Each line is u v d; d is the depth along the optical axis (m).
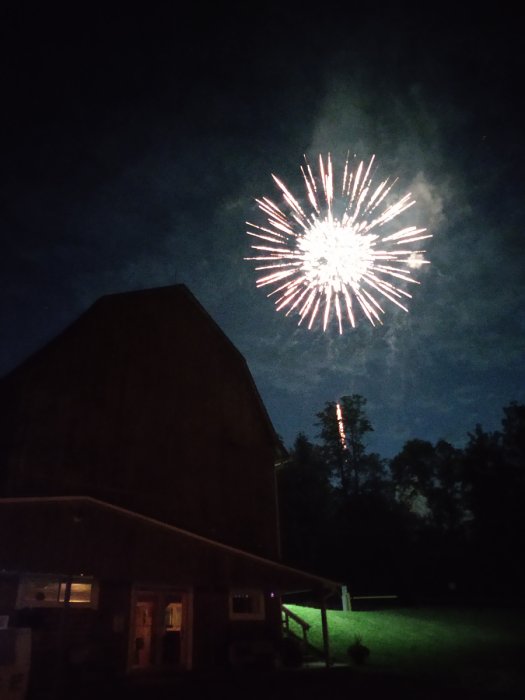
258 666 14.22
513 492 39.47
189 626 14.48
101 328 17.31
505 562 37.78
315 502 46.28
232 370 20.39
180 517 16.28
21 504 11.58
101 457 15.44
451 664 15.78
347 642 19.03
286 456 21.00
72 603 12.46
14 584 11.85
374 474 59.31
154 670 13.30
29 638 9.59
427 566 39.41
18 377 15.62
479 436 43.25
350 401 62.03
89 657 12.11
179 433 17.56
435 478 55.62
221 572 13.61
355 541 41.44
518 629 22.20
